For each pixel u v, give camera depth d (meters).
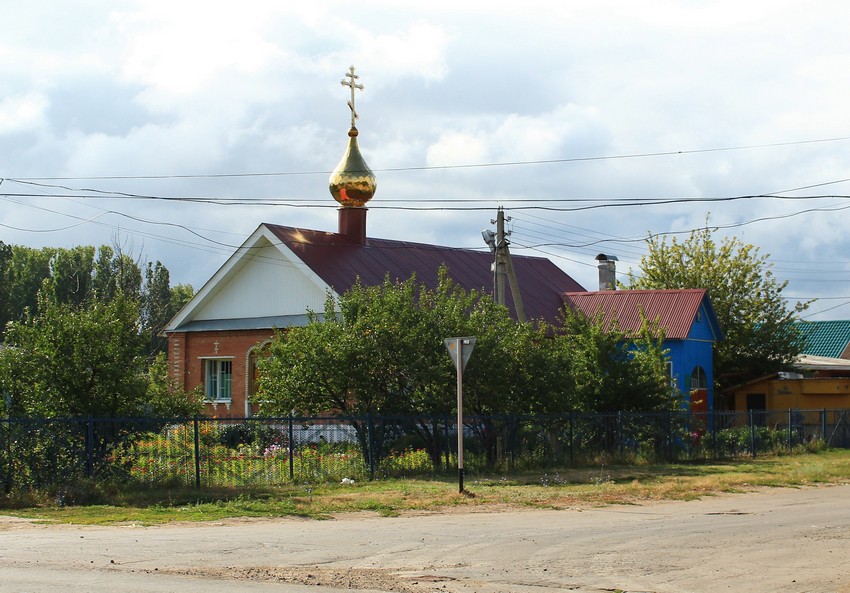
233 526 15.93
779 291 48.66
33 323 21.66
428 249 44.41
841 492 22.70
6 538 14.03
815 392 45.62
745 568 11.72
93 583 10.02
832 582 10.89
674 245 50.34
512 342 28.11
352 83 42.44
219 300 41.09
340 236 41.47
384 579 10.77
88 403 21.00
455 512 18.19
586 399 32.03
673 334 42.34
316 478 23.05
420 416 25.52
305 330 27.23
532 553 12.77
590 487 22.55
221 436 23.30
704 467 28.98
